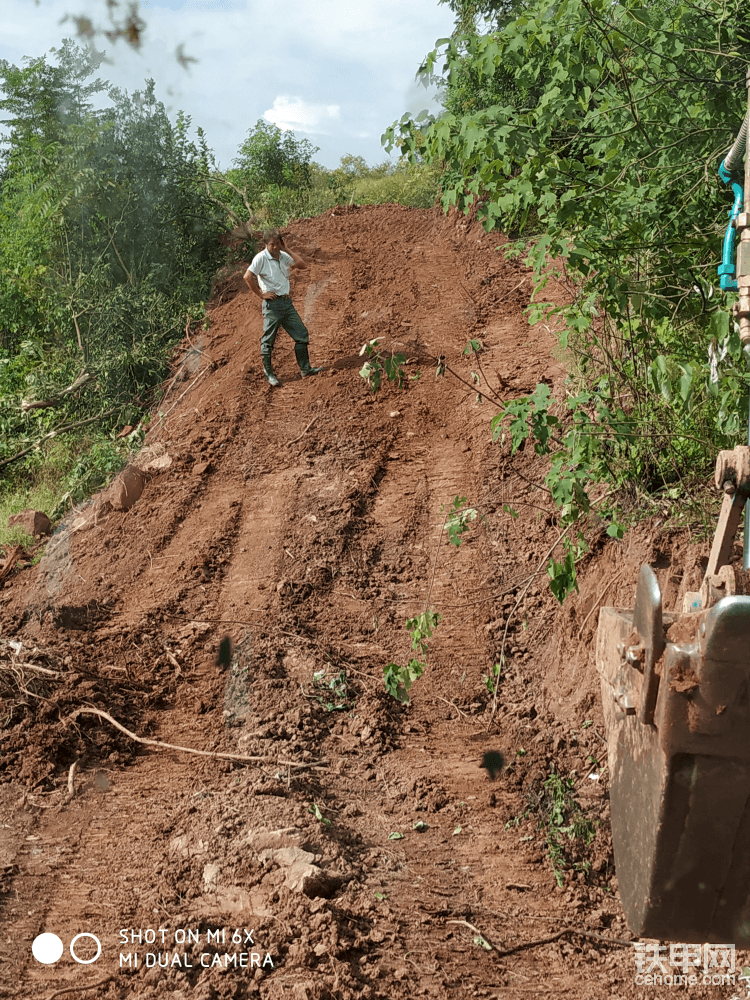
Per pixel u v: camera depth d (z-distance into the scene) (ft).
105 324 41.86
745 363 13.84
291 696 17.75
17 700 17.08
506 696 18.16
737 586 6.98
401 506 25.14
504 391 28.78
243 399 33.14
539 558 21.18
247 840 13.17
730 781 5.47
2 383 39.22
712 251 16.55
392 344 35.91
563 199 15.80
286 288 33.73
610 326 19.47
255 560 23.50
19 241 45.57
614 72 16.19
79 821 14.33
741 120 15.40
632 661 5.76
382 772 15.90
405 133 16.93
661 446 18.02
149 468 29.66
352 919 11.76
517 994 10.84
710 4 15.75
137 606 22.07
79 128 47.37
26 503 30.73
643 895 5.94
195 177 51.90
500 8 23.94
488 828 14.38
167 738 16.90
